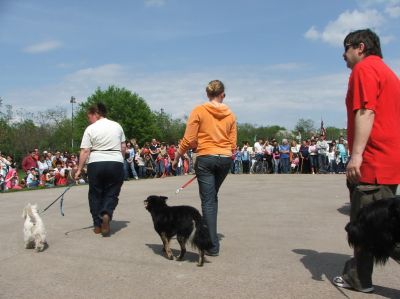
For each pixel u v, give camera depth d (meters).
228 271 5.05
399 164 3.90
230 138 5.87
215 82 5.82
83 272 5.13
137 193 13.41
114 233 7.32
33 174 18.66
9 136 42.06
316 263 5.30
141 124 69.75
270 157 23.66
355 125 3.88
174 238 6.90
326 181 17.09
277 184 15.95
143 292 4.41
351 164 3.87
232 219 8.44
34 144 44.72
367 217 3.68
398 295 4.19
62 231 7.52
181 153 5.89
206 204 5.73
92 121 7.38
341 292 4.28
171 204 10.77
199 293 4.35
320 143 22.34
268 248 6.08
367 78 3.86
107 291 4.46
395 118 3.95
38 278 4.93
